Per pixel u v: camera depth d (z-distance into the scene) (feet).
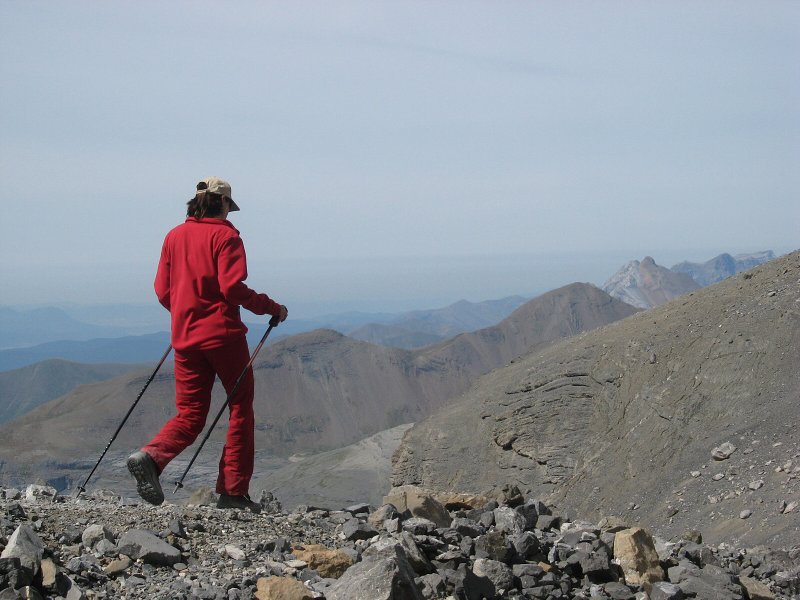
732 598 22.17
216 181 24.72
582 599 21.75
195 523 22.93
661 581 23.24
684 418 132.87
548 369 177.17
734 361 134.41
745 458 105.91
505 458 171.42
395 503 26.91
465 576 20.51
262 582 19.01
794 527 78.43
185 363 24.36
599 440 153.58
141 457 23.24
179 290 24.18
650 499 122.83
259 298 24.41
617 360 161.58
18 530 18.89
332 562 21.25
